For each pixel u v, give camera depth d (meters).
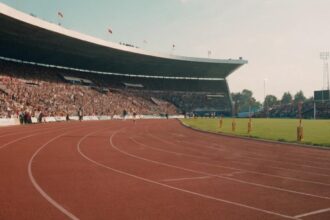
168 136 25.48
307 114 77.62
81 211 6.44
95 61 72.06
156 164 12.27
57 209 6.55
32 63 65.88
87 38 57.91
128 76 84.25
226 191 8.28
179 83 89.62
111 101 69.31
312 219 6.20
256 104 150.25
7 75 54.34
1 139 20.95
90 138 22.70
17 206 6.71
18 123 39.91
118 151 15.96
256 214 6.43
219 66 84.75
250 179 9.83
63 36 54.28
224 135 26.28
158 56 72.62
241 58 85.88
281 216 6.34
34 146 17.41
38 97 53.22
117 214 6.29
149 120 61.16
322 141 20.94
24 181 8.99
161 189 8.38
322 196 7.90
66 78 66.69
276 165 12.52
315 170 11.52
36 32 51.59
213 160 13.59
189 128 36.09
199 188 8.55
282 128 34.41
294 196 7.87
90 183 8.91
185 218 6.11
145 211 6.50
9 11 43.66
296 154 15.72
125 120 60.06
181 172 10.77
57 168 11.05
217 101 88.19
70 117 53.91
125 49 66.12
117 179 9.48
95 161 12.70
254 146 18.97
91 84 71.69
